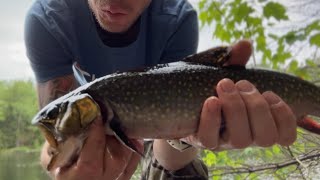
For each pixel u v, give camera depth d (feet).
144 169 1.61
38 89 1.38
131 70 1.00
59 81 1.35
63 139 0.90
